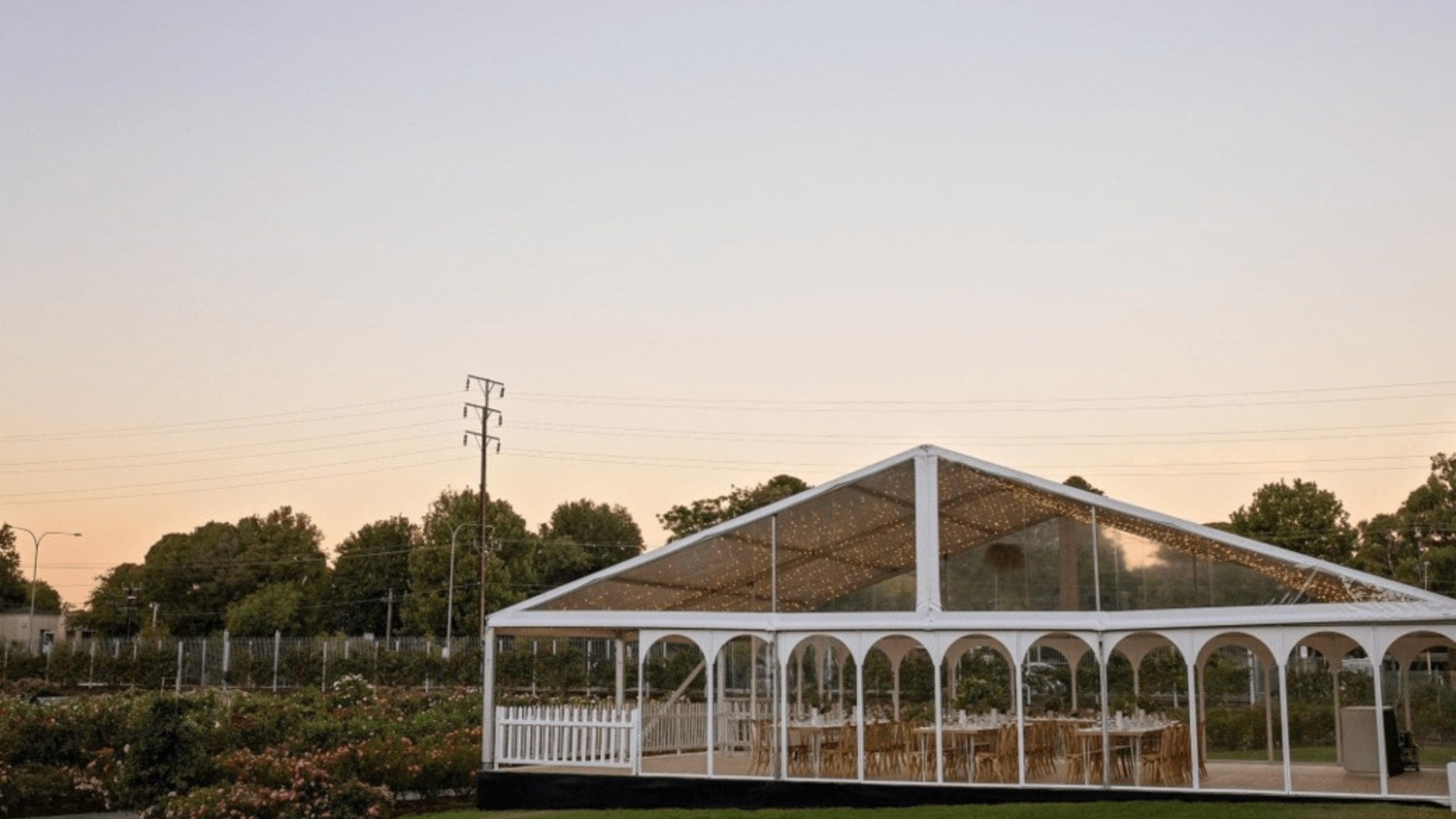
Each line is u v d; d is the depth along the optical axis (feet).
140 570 374.02
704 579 75.00
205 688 160.35
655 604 75.82
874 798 65.87
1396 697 113.50
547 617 73.92
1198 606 63.31
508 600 265.13
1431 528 212.64
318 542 375.04
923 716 89.76
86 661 192.65
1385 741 61.77
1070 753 70.18
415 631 264.93
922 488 68.54
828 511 71.26
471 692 127.54
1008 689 124.67
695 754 83.25
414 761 78.54
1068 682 129.08
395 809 77.51
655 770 72.69
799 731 72.90
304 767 69.67
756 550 72.95
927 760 69.92
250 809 65.57
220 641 183.52
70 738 79.66
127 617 352.69
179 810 65.16
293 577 356.79
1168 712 106.52
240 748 81.05
